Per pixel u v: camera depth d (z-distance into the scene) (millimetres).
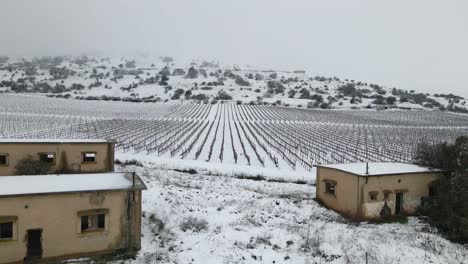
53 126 79000
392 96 184750
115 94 182000
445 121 122188
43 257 18609
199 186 34938
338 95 186375
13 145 30609
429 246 23234
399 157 55469
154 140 64125
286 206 29891
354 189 28078
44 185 20312
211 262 19312
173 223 24453
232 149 60000
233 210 27859
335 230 24812
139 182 21516
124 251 20172
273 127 90625
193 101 160875
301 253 21047
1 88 199625
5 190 19000
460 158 29219
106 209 19734
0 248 17891
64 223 18969
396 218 28547
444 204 26875
